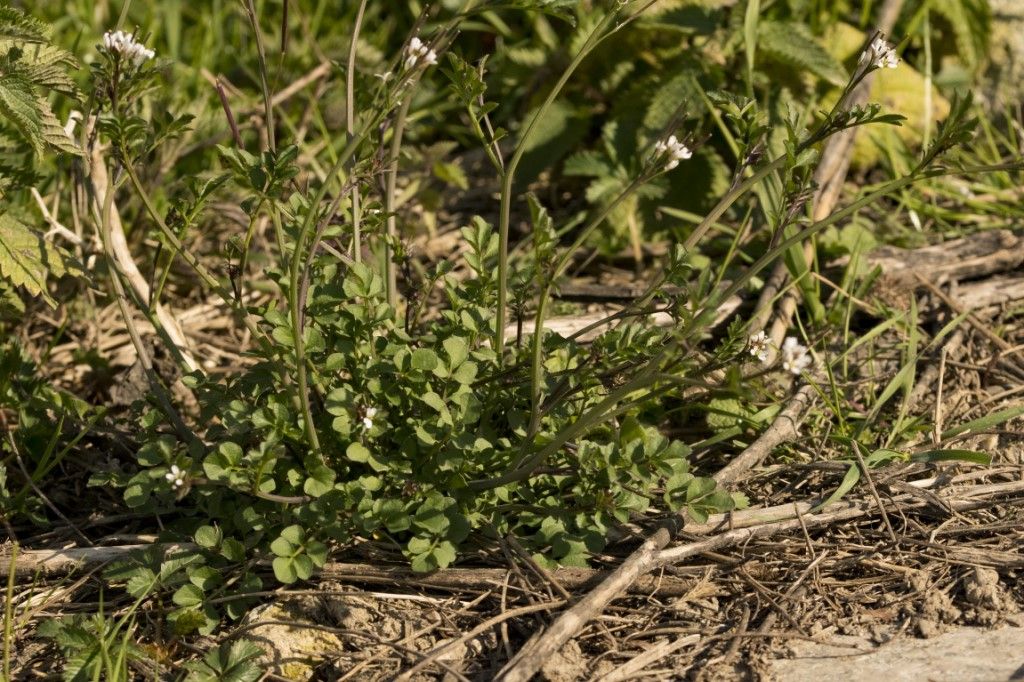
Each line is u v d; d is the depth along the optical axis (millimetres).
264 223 4543
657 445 2752
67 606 2834
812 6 5234
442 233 4844
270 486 2699
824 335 3807
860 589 2781
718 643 2635
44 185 4457
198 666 2531
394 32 6195
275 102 4984
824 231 4277
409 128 3648
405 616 2729
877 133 4922
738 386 2305
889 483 3119
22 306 3344
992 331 3893
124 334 4090
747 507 3104
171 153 4195
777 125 4535
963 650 2518
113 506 3254
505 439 2910
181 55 5781
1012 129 5023
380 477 2861
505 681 2414
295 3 5988
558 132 4922
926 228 4652
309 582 2816
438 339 3025
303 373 2639
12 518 3184
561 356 3189
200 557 2752
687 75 4617
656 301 4109
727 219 4617
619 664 2590
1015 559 2777
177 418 3014
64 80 2922
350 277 3023
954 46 5430
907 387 3453
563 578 2779
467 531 2725
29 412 3287
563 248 4742
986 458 3012
